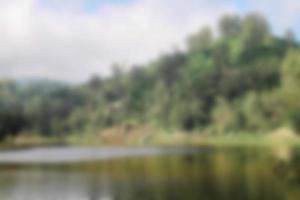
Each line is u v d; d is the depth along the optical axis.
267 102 177.75
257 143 142.25
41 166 63.69
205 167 57.00
